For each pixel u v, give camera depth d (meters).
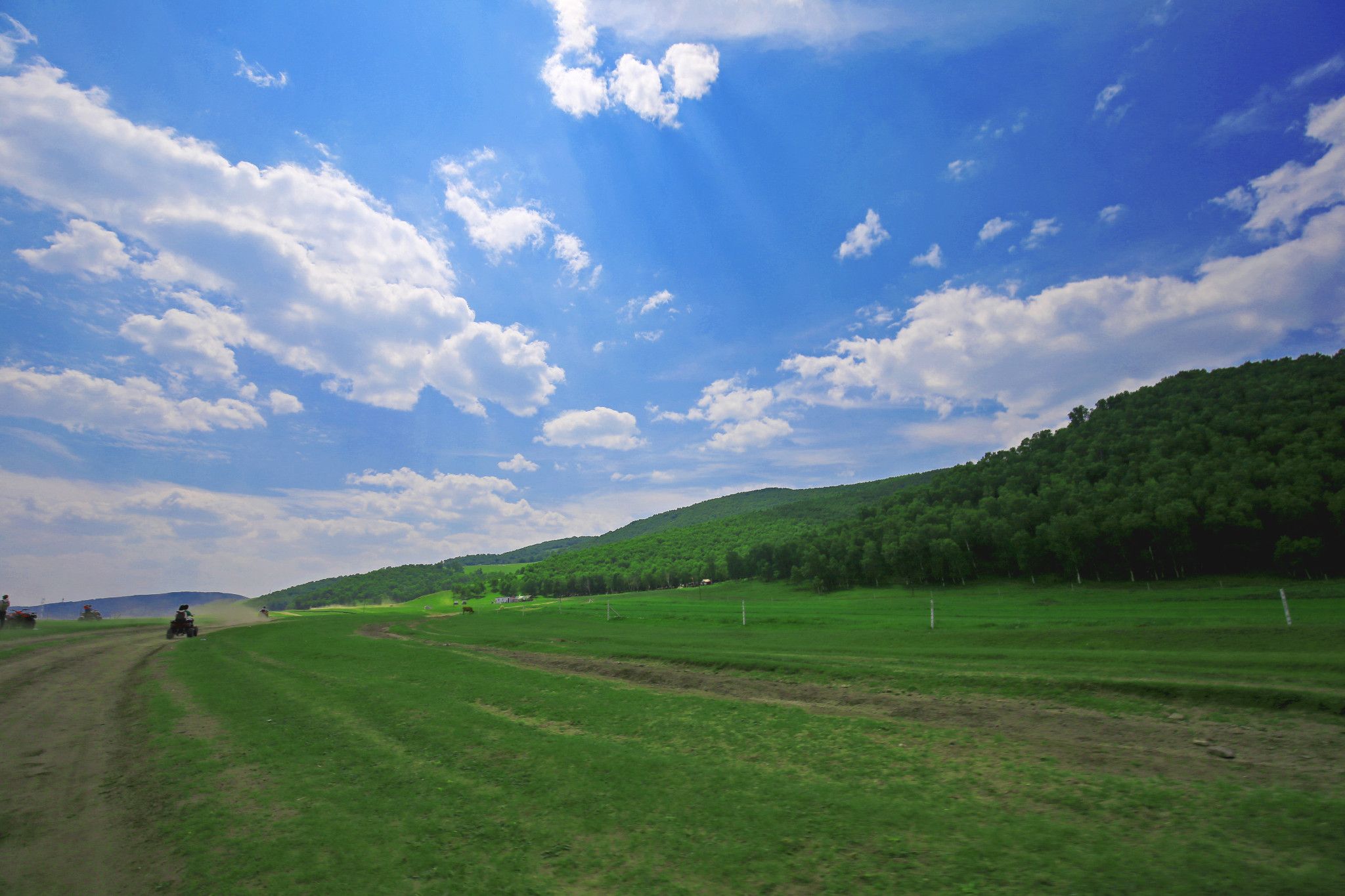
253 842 7.55
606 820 8.05
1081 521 94.19
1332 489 83.69
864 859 6.67
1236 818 7.40
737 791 8.98
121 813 8.65
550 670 24.70
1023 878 6.07
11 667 22.67
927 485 165.00
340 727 13.43
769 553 159.62
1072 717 12.97
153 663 25.50
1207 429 121.12
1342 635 18.30
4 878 6.71
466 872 6.68
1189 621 31.56
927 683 17.11
